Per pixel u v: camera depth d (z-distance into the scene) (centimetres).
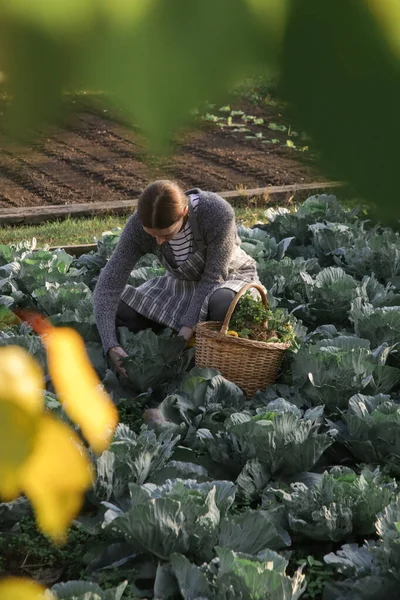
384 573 265
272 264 597
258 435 338
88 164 1040
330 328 503
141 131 25
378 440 358
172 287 464
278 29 24
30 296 559
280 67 24
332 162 24
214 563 267
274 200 930
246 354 411
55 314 518
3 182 983
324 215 722
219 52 24
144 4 24
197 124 27
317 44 24
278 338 430
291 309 556
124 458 314
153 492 296
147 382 423
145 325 474
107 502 301
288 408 368
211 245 432
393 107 24
